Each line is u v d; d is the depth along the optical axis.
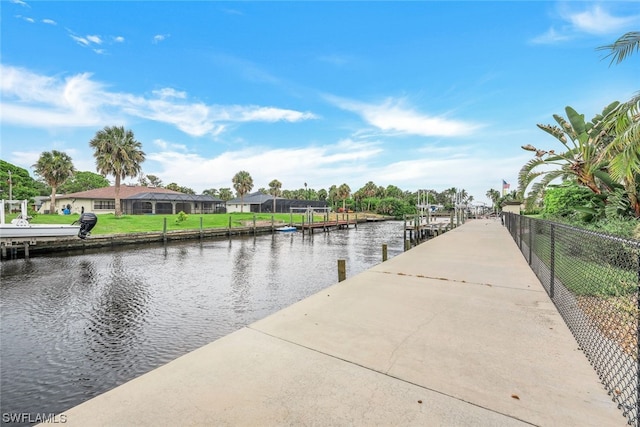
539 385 1.98
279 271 13.82
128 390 1.94
